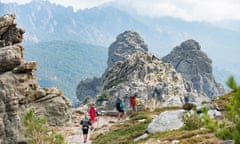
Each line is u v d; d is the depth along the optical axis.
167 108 56.84
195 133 28.50
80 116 61.75
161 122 37.66
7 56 44.38
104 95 184.25
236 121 10.80
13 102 40.72
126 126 46.09
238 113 10.62
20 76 45.25
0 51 44.91
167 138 29.78
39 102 48.53
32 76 48.12
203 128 30.31
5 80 41.97
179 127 36.12
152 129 37.03
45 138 28.41
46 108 49.38
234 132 10.78
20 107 43.81
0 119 38.78
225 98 45.31
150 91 188.00
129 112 58.91
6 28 48.78
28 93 46.16
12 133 39.16
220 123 11.60
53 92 51.78
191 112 33.59
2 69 44.50
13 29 49.31
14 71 44.84
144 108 59.09
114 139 40.22
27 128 28.94
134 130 42.16
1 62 44.19
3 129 38.69
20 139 39.03
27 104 45.75
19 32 49.62
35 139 28.75
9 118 39.97
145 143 30.48
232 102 10.48
